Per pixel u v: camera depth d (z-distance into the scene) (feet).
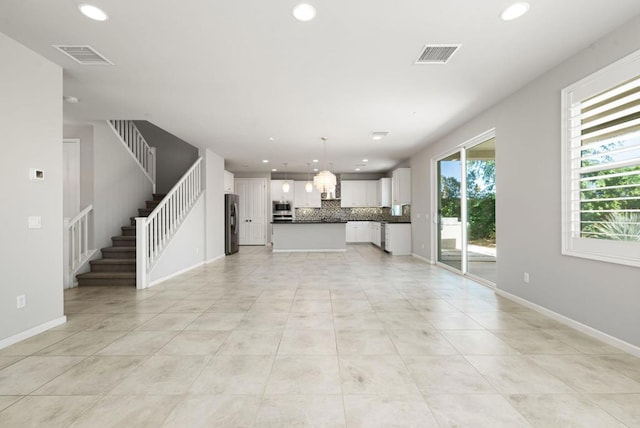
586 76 9.85
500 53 10.25
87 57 10.44
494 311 12.36
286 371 7.72
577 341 9.38
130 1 7.65
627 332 8.67
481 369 7.77
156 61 10.73
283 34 9.16
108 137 19.45
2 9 7.95
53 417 5.99
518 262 13.35
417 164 26.84
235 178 37.93
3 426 5.74
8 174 9.36
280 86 12.88
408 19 8.44
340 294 15.17
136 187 22.74
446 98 14.21
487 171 16.87
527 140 12.65
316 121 17.70
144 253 16.58
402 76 11.96
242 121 17.69
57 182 10.91
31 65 10.00
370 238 40.22
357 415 6.03
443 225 22.80
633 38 8.41
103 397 6.65
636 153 8.48
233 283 17.67
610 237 9.21
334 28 8.86
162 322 11.27
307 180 40.47
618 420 5.85
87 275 16.94
